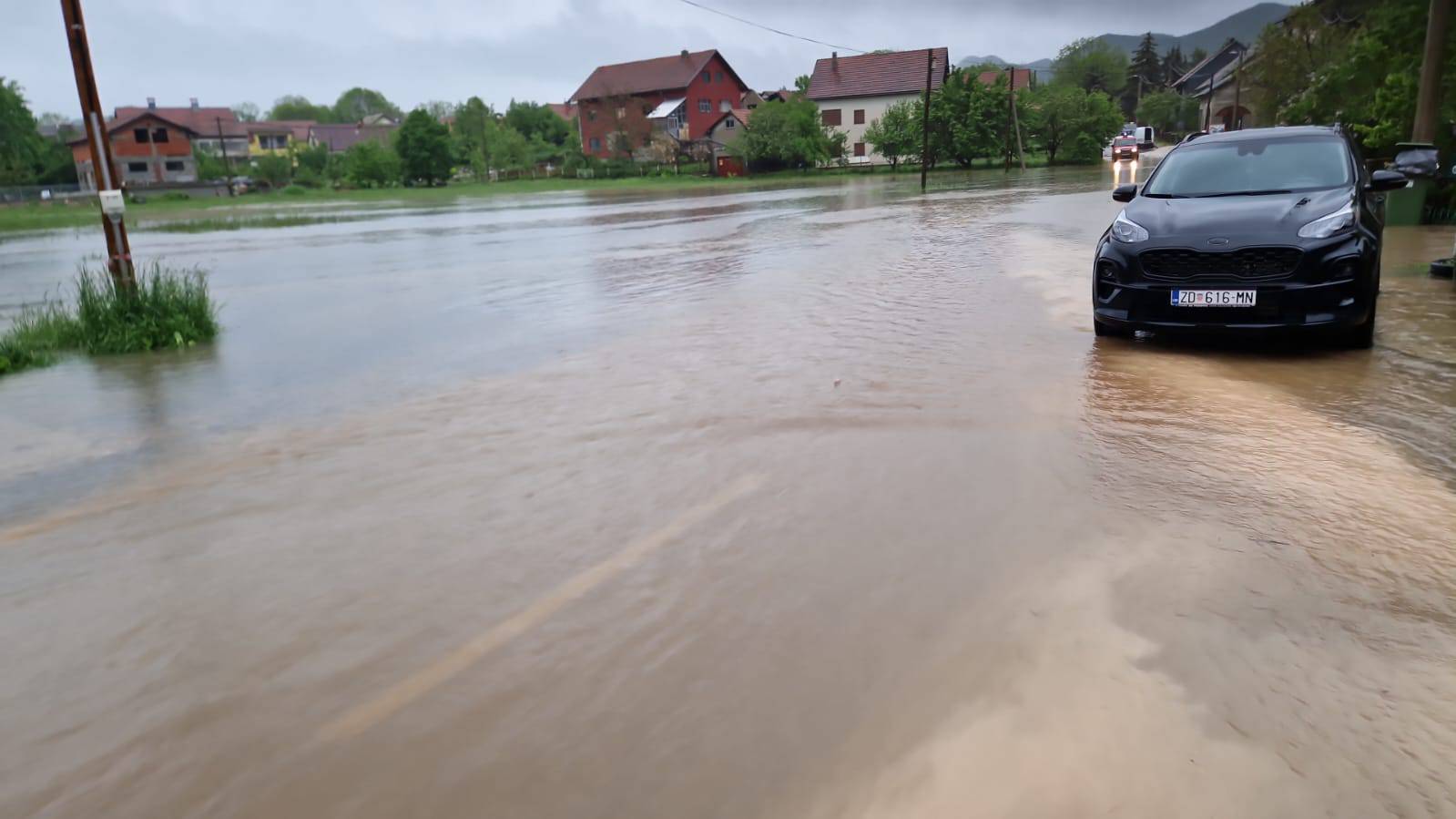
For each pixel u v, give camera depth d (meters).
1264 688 2.52
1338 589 3.04
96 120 9.69
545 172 79.94
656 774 2.29
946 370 6.25
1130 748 2.30
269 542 3.90
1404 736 2.30
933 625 2.93
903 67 76.75
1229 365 6.22
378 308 10.55
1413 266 10.37
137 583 3.56
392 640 3.02
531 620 3.10
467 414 5.78
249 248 20.11
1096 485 4.07
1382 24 15.76
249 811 2.23
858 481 4.25
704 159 73.25
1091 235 14.90
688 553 3.56
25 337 9.18
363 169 71.81
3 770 2.44
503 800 2.22
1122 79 107.06
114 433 5.81
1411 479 4.01
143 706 2.71
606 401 5.88
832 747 2.36
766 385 6.03
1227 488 3.98
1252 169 7.42
